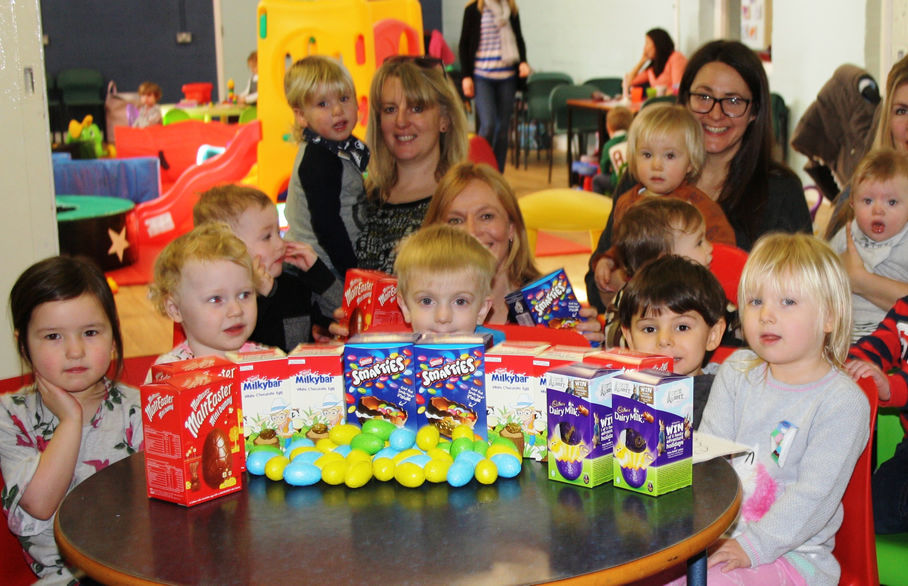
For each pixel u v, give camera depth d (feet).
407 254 6.43
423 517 4.24
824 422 5.75
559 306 7.39
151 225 23.08
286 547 3.95
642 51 31.48
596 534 3.98
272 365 5.13
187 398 4.42
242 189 8.09
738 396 6.31
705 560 4.60
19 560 5.93
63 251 19.54
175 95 41.75
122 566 3.81
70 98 39.22
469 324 6.38
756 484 6.00
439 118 9.94
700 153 9.10
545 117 32.37
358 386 5.18
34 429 6.05
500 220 8.18
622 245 7.88
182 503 4.46
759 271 5.92
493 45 27.30
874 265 9.10
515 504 4.36
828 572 5.72
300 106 10.30
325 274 8.54
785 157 25.00
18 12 8.57
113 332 6.10
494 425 5.07
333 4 20.71
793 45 24.88
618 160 21.88
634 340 6.69
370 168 10.20
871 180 8.95
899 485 6.55
